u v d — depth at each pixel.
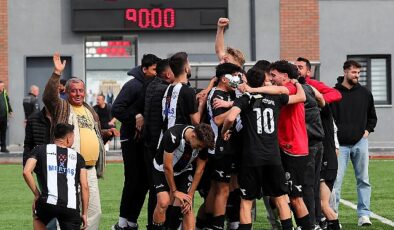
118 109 19.52
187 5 51.09
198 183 17.41
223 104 17.88
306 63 20.33
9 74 51.22
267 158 17.52
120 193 29.66
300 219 18.59
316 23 51.81
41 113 17.95
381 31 52.12
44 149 16.45
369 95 22.33
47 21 51.38
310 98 19.22
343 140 22.17
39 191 16.72
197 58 51.31
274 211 20.50
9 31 51.22
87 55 51.44
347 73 22.22
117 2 50.94
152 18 51.03
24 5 51.22
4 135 45.12
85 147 18.03
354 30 51.97
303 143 18.52
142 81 19.58
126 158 19.70
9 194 29.73
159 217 17.34
